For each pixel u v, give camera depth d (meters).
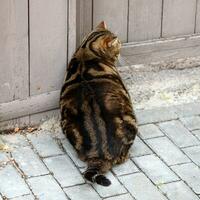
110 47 6.09
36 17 5.54
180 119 6.13
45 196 5.09
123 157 5.41
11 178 5.27
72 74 5.74
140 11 6.66
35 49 5.66
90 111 5.36
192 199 5.13
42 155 5.56
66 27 5.74
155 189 5.22
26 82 5.75
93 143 5.24
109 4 6.48
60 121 5.77
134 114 5.65
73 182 5.26
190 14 6.90
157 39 6.88
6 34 5.46
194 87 6.62
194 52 7.12
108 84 5.62
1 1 5.31
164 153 5.65
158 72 6.84
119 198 5.10
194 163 5.55
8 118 5.80
